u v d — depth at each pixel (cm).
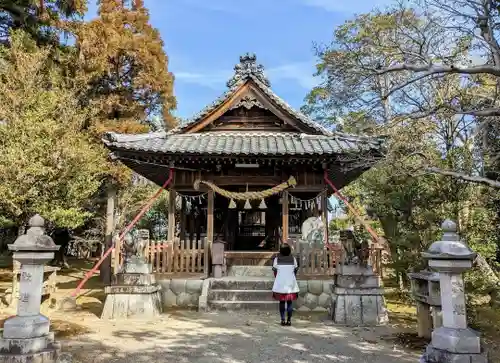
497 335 729
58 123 1188
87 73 1609
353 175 1345
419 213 983
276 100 1368
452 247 484
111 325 838
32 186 1069
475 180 616
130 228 1136
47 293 981
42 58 1329
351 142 1222
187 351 634
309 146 1227
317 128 1346
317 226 1234
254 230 1717
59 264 2106
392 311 1030
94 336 734
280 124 1419
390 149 820
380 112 797
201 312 1002
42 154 1077
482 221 970
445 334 478
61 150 1105
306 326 841
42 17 1645
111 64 1731
